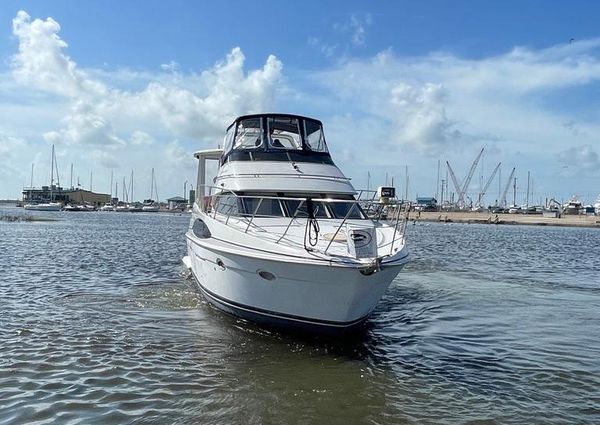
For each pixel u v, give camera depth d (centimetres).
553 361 972
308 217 1073
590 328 1220
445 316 1325
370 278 924
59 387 787
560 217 11712
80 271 1983
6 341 1003
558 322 1276
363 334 1103
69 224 6325
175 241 3697
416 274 2086
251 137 1334
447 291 1689
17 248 2906
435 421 705
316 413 720
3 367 862
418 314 1342
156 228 5759
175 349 977
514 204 16075
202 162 1762
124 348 977
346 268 891
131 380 821
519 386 840
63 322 1156
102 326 1128
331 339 1008
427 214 12700
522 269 2355
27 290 1541
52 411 704
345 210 1216
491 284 1852
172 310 1288
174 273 1948
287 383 823
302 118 1347
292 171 1242
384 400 771
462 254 3059
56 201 13375
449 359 974
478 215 12344
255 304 1049
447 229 7550
